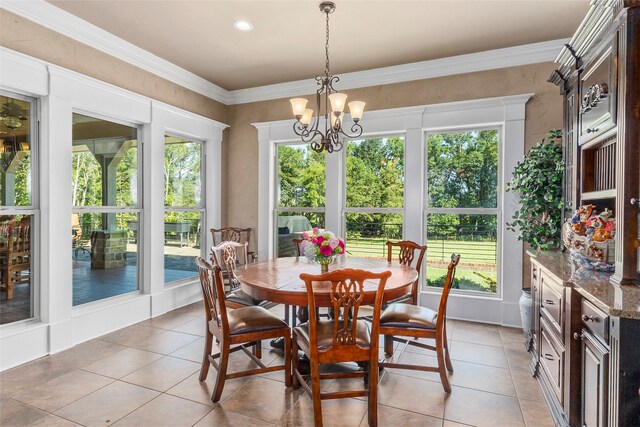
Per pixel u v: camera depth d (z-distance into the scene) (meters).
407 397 2.27
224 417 2.05
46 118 2.85
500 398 2.26
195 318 3.82
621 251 1.77
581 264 2.19
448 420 2.03
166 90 3.98
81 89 3.08
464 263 3.87
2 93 2.65
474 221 3.83
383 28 3.12
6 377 2.49
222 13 2.89
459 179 3.88
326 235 2.64
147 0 2.71
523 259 3.58
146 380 2.47
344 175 4.35
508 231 3.60
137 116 3.61
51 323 2.89
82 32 3.06
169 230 4.14
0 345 2.57
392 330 2.35
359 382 2.50
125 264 3.69
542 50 3.43
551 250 2.98
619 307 1.38
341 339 1.99
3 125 2.68
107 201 3.49
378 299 1.98
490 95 3.65
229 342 2.19
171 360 2.79
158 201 3.89
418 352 2.96
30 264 2.88
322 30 3.16
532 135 3.51
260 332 2.27
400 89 4.01
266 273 2.66
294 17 2.95
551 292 2.16
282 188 4.71
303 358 2.76
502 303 3.63
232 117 4.88
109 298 3.51
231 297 2.96
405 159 3.99
